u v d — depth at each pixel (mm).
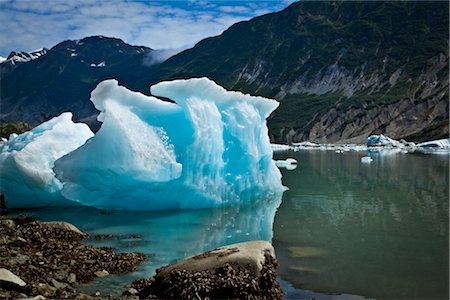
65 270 9727
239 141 18922
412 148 65375
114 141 15859
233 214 16781
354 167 35062
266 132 21250
